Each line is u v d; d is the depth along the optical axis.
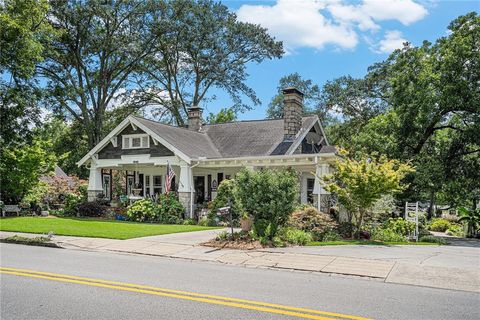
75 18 32.16
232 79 39.59
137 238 13.02
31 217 19.58
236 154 22.67
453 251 11.51
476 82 21.67
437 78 21.97
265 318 5.19
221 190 18.80
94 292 6.42
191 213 20.55
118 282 7.11
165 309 5.54
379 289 6.87
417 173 21.81
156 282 7.16
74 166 41.72
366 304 5.89
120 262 9.23
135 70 38.19
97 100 36.53
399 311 5.57
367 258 9.66
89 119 36.44
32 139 24.69
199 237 13.30
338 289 6.82
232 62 39.62
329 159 17.92
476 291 6.80
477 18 21.70
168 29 34.97
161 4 34.41
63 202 25.80
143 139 22.16
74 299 6.02
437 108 22.17
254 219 12.62
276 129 24.27
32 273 7.82
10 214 22.20
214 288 6.76
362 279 7.69
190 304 5.79
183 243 11.97
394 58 24.50
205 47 37.84
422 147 25.33
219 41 38.25
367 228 15.55
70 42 33.41
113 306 5.67
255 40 38.72
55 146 40.81
